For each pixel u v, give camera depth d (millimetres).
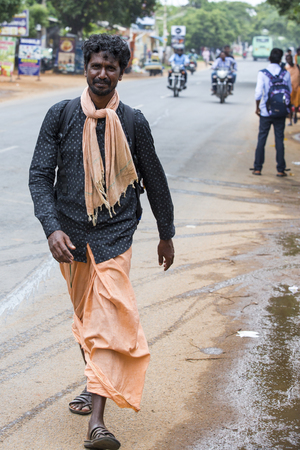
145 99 21594
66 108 2500
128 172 2500
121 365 2398
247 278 4762
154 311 4020
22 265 4871
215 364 3287
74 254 2533
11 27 27219
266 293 4445
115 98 2486
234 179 9078
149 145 2592
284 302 4273
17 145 10992
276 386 3062
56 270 4801
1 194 7258
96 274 2457
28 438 2551
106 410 2812
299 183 8977
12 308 4000
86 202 2455
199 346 3514
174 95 23281
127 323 2389
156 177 2664
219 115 17953
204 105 20625
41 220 2422
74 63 36688
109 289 2396
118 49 2398
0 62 26734
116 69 2422
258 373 3197
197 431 2646
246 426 2697
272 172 9805
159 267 4945
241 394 2973
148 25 58969
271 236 6035
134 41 46594
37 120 14781
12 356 3312
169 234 2797
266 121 9242
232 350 3469
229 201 7594
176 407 2840
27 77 31000
